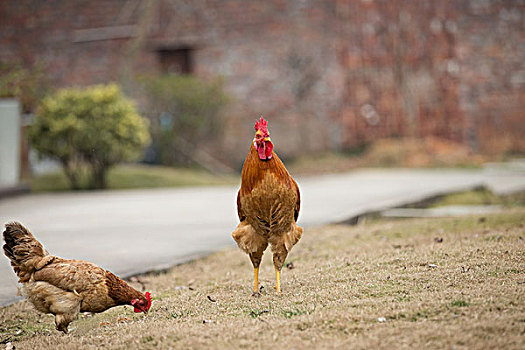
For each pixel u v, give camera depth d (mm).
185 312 5984
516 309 4926
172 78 24016
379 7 28172
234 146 27516
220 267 8352
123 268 8320
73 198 17094
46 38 28938
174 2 28438
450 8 29016
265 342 4652
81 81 28766
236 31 28156
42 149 18641
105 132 18547
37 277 5480
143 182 20219
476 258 6809
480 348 4289
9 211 14422
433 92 28938
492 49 29547
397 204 13461
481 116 29500
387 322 4898
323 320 5027
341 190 17828
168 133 23594
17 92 19531
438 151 27609
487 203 14711
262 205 5992
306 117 27844
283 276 7289
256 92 28078
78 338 5461
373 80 28234
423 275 6262
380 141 27969
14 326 6207
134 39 28469
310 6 27734
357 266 7172
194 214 13570
